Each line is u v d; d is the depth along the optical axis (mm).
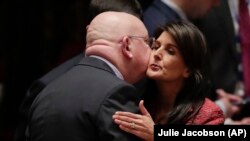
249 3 8891
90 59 5113
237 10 8969
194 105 5594
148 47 5398
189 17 7824
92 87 4867
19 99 11016
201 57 5609
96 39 5168
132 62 5215
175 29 5520
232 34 8820
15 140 6582
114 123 4723
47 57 10922
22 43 10992
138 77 5379
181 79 5645
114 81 4891
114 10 5828
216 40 8719
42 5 10914
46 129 4871
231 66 8766
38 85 6223
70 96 4887
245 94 8625
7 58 11047
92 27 5238
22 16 10977
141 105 4961
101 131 4691
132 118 4809
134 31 5230
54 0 10805
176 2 7648
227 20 8820
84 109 4773
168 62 5516
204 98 5691
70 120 4793
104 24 5188
